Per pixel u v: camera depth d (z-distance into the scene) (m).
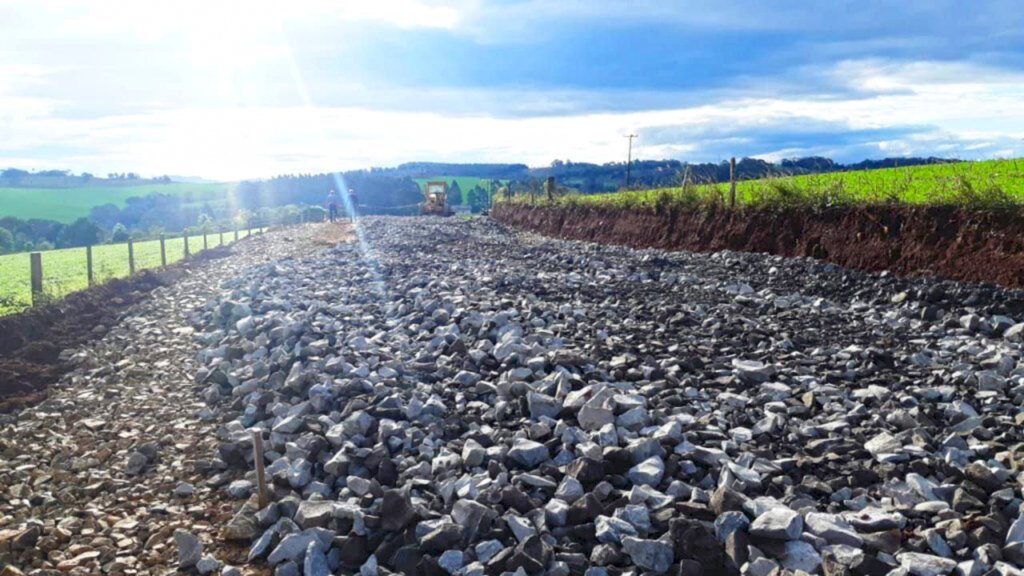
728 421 6.51
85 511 5.52
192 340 10.99
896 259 14.66
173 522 5.29
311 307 11.67
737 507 4.64
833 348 9.02
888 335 9.86
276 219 55.69
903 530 4.54
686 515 4.69
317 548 4.52
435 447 6.11
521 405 6.77
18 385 8.78
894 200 16.36
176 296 15.23
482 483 5.23
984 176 17.84
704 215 21.48
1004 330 9.75
